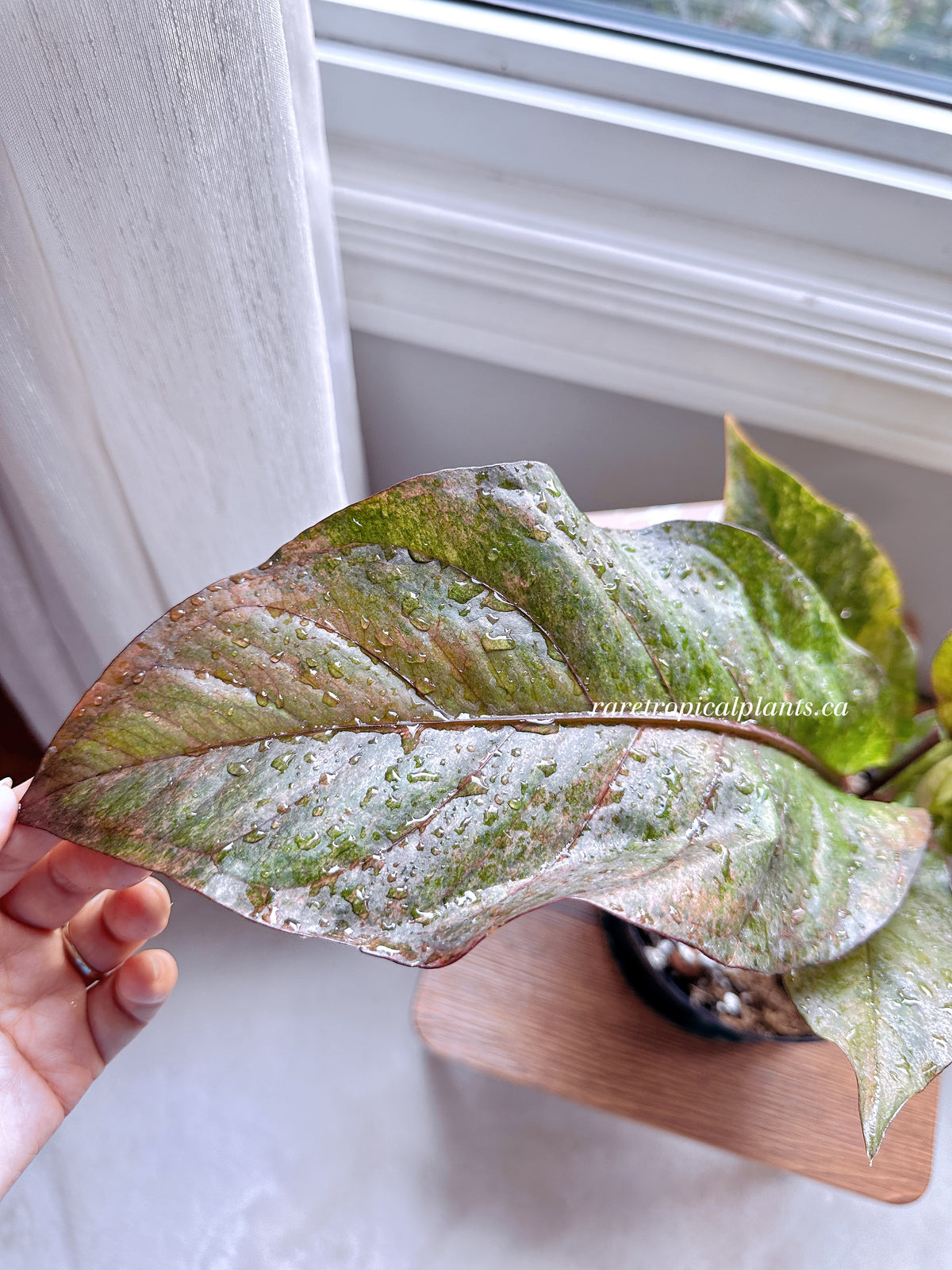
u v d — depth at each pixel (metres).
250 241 0.44
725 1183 0.79
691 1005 0.53
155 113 0.39
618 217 0.62
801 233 0.61
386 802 0.30
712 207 0.61
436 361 0.75
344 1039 0.84
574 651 0.34
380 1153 0.80
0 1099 0.45
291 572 0.32
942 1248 0.77
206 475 0.56
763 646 0.40
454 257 0.64
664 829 0.34
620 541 0.39
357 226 0.64
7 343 0.48
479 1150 0.80
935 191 0.57
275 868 0.29
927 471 0.73
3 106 0.40
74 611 0.68
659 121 0.58
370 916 0.29
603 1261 0.76
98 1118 0.80
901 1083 0.35
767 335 0.64
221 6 0.37
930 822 0.41
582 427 0.78
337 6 0.57
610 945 0.60
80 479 0.56
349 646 0.31
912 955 0.39
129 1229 0.77
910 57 0.56
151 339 0.48
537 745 0.33
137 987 0.46
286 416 0.51
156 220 0.43
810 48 0.57
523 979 0.61
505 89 0.58
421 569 0.32
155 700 0.30
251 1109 0.81
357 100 0.59
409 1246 0.77
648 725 0.35
